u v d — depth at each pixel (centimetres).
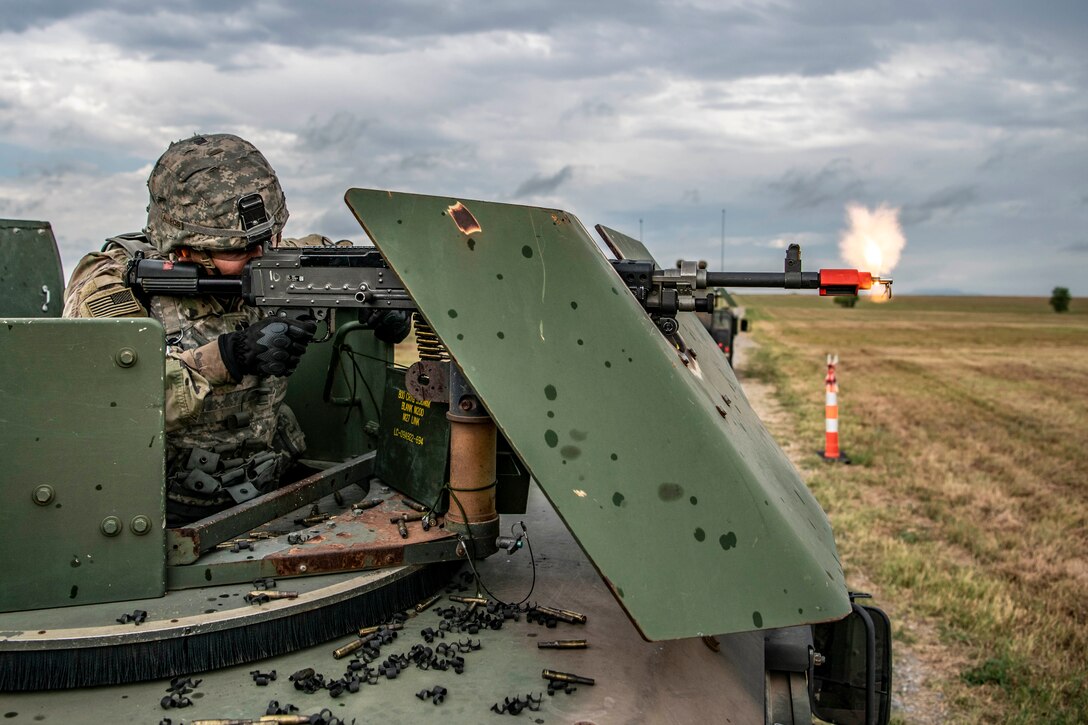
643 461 213
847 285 254
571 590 276
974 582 689
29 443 228
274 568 248
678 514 211
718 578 208
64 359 227
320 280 263
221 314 314
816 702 294
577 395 214
